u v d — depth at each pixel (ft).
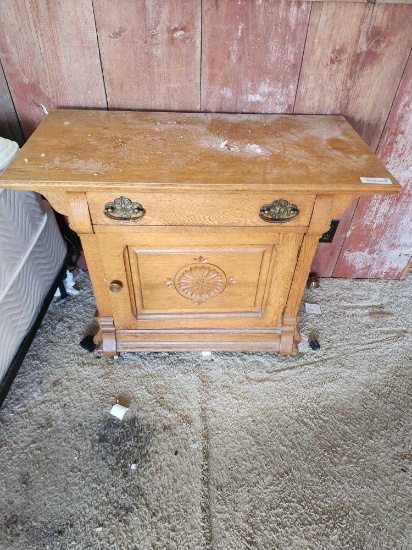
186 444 3.36
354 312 4.68
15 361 3.53
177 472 3.18
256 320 3.86
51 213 4.22
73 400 3.65
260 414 3.60
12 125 3.79
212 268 3.39
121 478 3.13
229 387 3.80
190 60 3.33
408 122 3.71
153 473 3.17
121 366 3.95
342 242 4.75
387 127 3.76
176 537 2.83
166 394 3.72
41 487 3.06
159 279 3.46
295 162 2.84
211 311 3.78
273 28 3.16
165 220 2.94
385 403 3.75
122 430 3.43
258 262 3.35
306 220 3.00
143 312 3.75
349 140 3.16
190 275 3.43
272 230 3.05
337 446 3.40
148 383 3.81
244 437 3.43
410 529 2.93
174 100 3.57
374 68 3.38
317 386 3.86
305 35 3.20
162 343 3.94
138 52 3.29
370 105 3.61
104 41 3.23
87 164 2.72
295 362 4.07
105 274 3.35
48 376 3.83
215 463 3.24
